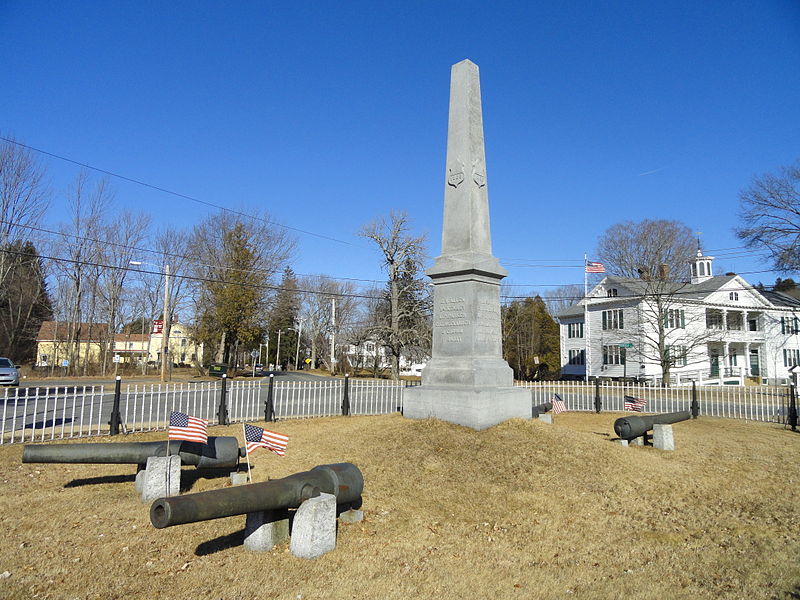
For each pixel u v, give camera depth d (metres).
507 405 10.55
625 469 8.83
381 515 6.84
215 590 4.86
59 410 18.39
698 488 8.43
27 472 9.15
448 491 7.61
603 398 24.80
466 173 11.46
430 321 47.28
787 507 7.65
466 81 11.80
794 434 14.70
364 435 10.15
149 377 42.12
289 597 4.74
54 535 6.28
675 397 24.66
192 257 48.53
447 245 11.60
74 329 50.06
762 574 5.32
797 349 50.06
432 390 10.70
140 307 52.31
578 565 5.55
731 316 47.38
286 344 84.06
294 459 9.11
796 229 32.41
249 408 18.73
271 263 49.69
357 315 75.75
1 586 4.92
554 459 8.76
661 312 36.56
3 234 38.91
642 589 4.97
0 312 50.69
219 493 5.05
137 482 8.15
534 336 57.91
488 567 5.46
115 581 5.05
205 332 48.41
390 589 4.91
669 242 38.31
